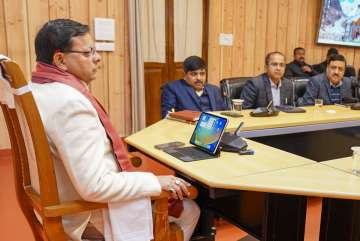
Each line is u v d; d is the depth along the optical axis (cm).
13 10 390
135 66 457
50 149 124
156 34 474
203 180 143
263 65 567
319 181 141
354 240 169
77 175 119
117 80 458
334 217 172
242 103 316
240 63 548
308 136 294
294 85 369
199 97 312
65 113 120
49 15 408
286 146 283
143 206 133
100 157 124
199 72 308
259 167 157
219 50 527
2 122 390
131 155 183
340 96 371
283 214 160
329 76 367
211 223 195
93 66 140
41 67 134
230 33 530
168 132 218
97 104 137
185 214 162
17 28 394
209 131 179
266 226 160
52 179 122
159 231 141
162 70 488
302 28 589
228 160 166
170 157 169
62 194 128
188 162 162
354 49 645
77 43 134
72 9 419
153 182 134
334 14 601
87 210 127
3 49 391
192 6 496
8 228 250
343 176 147
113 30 444
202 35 511
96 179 121
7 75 121
